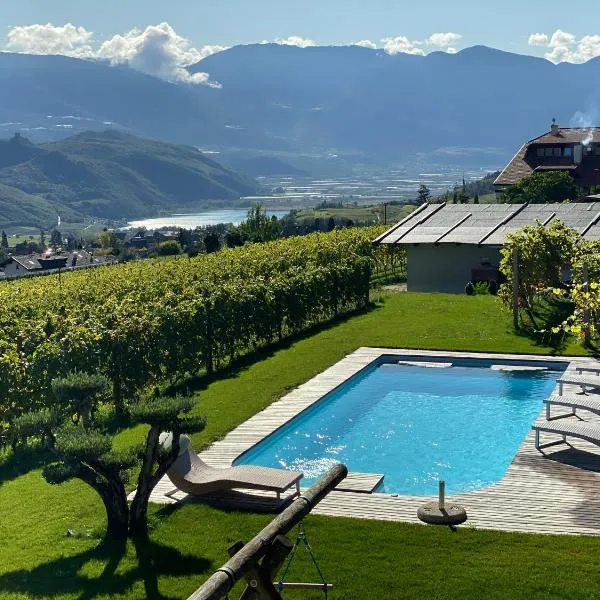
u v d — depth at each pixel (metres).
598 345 26.27
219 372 25.38
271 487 13.93
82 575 11.86
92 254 162.25
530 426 20.39
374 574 11.47
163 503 14.52
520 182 73.25
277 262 36.31
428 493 16.23
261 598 7.05
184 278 33.84
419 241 40.22
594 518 13.23
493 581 11.14
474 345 27.19
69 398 15.23
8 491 16.06
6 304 28.44
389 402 22.64
